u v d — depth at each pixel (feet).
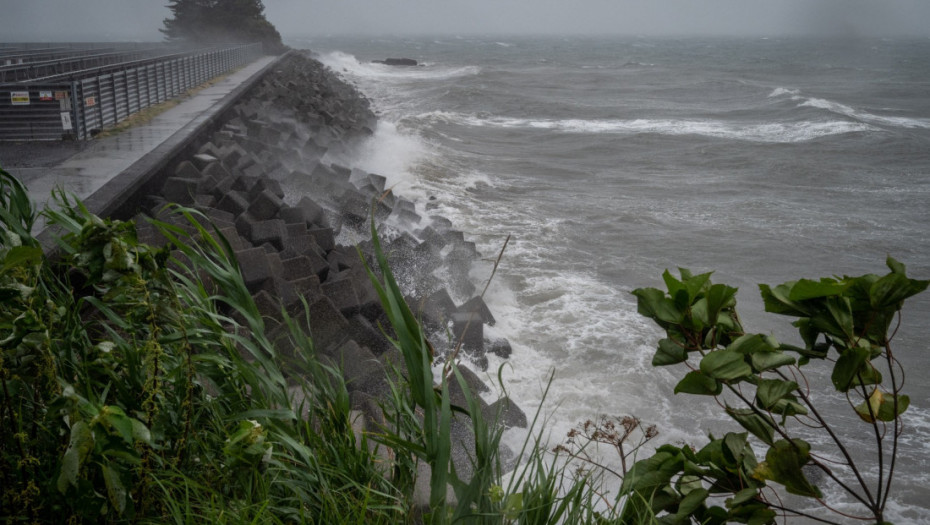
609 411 21.66
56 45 148.25
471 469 13.60
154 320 7.80
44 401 8.08
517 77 211.41
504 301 30.96
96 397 7.94
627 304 31.07
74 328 8.88
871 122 114.32
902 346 28.81
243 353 16.65
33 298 7.56
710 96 156.56
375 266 30.30
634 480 6.80
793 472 6.06
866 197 58.59
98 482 7.24
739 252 41.83
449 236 35.60
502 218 47.03
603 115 120.16
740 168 70.33
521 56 388.57
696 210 51.57
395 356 19.33
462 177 61.11
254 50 185.16
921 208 54.54
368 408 13.98
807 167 70.08
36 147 41.45
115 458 7.09
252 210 31.78
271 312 20.01
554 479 7.92
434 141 83.30
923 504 18.47
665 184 62.13
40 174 32.99
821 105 128.36
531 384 23.16
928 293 34.19
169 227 9.27
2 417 7.27
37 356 7.23
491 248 39.78
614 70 256.11
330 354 18.75
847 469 19.80
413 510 8.60
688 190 59.72
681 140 87.66
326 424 9.68
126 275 7.50
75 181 31.42
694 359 25.07
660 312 6.44
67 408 6.49
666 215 49.55
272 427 8.98
